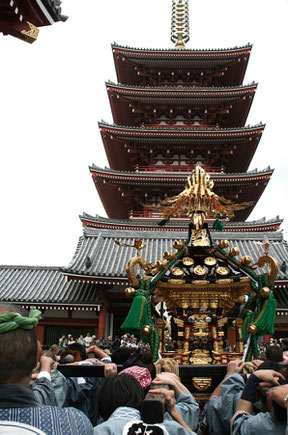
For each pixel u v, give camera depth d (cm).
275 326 2297
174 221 3041
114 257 2475
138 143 3438
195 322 590
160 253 2522
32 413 195
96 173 3177
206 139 3334
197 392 501
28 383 209
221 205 665
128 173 3159
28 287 2512
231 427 303
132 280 550
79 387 468
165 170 3453
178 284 586
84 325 2381
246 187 3262
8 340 202
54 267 2775
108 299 2373
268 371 314
